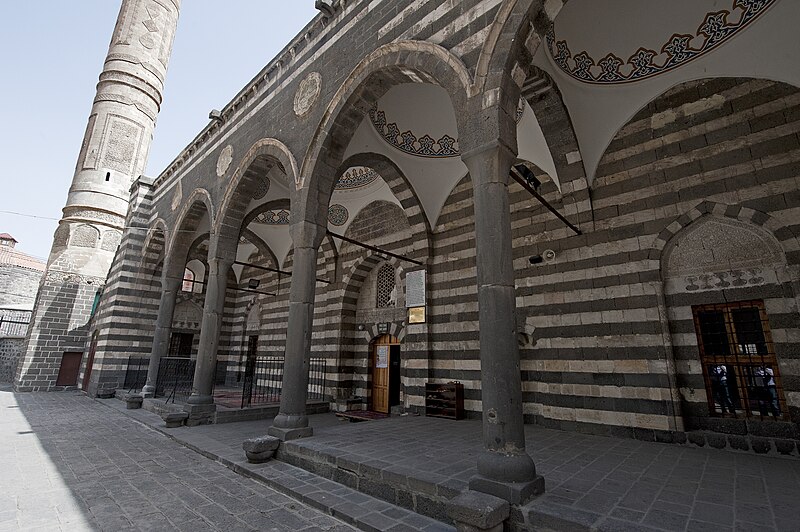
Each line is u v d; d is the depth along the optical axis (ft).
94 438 25.95
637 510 11.19
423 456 16.87
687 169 22.34
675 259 22.25
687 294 21.57
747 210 20.12
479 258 14.12
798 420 17.85
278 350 48.91
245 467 18.66
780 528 10.08
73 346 59.11
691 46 21.07
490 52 15.74
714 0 19.63
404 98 28.12
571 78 23.34
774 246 19.60
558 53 22.26
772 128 20.30
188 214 41.04
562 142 25.05
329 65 25.72
